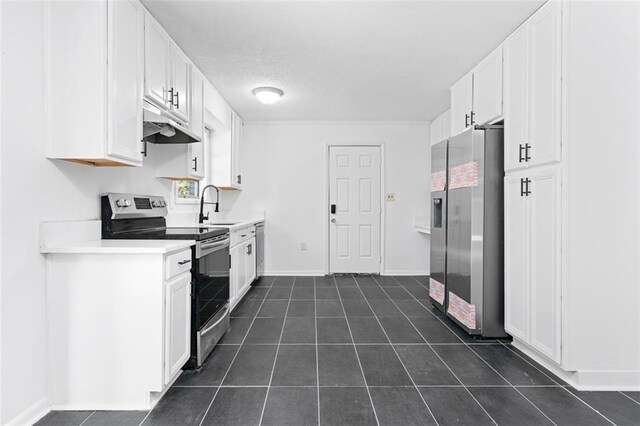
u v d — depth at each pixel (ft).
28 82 4.99
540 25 6.57
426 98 12.21
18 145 4.84
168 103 7.52
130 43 5.94
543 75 6.50
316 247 15.61
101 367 5.37
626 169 6.04
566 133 5.99
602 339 6.07
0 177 4.59
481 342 8.05
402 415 5.21
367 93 11.68
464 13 6.81
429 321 9.49
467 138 8.34
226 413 5.25
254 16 6.91
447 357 7.23
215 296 7.82
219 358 7.14
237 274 10.66
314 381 6.21
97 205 6.68
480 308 8.19
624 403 5.58
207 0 6.36
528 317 7.04
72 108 5.29
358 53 8.61
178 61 8.08
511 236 7.63
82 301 5.37
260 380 6.24
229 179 13.29
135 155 6.14
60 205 5.69
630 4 5.97
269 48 8.32
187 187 12.01
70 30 5.26
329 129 15.55
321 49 8.38
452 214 9.25
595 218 6.03
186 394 5.78
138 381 5.36
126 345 5.37
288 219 15.58
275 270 15.60
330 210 15.65
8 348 4.70
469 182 8.23
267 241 15.60
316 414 5.23
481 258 8.18
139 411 5.31
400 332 8.66
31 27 5.02
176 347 5.91
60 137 5.31
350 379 6.29
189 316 6.49
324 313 10.17
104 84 5.27
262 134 15.49
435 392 5.86
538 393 5.86
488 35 7.68
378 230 15.67
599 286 6.06
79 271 5.36
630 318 6.08
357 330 8.78
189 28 7.34
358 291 12.80
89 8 5.25
